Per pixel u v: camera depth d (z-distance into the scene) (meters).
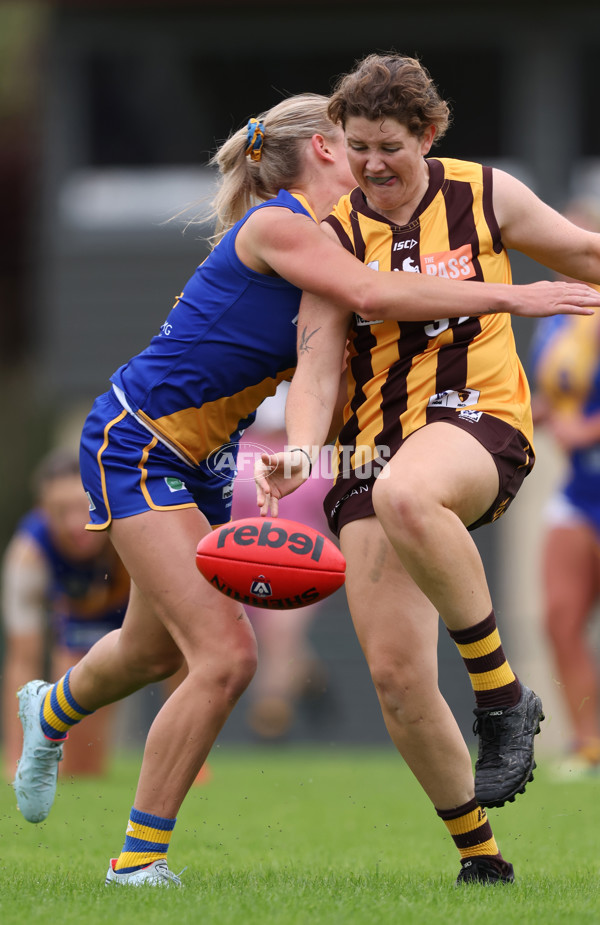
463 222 13.62
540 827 19.58
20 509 70.88
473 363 13.40
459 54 53.84
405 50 54.03
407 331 13.53
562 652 29.42
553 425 29.33
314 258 13.55
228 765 30.91
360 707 46.50
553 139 53.44
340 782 25.81
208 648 13.56
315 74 54.59
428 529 12.37
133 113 55.00
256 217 13.98
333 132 14.66
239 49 54.66
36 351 87.94
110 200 55.00
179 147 55.09
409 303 13.18
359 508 13.67
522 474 13.65
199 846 17.36
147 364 14.34
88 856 16.34
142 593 14.07
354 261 13.48
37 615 28.25
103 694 15.56
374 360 13.69
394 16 53.69
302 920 10.98
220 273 14.22
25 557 27.77
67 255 54.97
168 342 14.30
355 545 13.59
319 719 45.94
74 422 55.78
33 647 28.31
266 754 40.06
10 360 88.44
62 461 25.69
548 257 13.78
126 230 54.78
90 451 14.38
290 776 27.08
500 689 12.73
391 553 13.35
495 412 13.34
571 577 29.44
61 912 11.53
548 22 53.19
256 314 14.10
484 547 51.44
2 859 15.94
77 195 55.12
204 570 13.08
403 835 18.64
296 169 14.64
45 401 61.12
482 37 53.50
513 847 17.42
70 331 55.06
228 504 15.10
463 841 13.57
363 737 46.06
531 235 13.68
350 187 14.66
